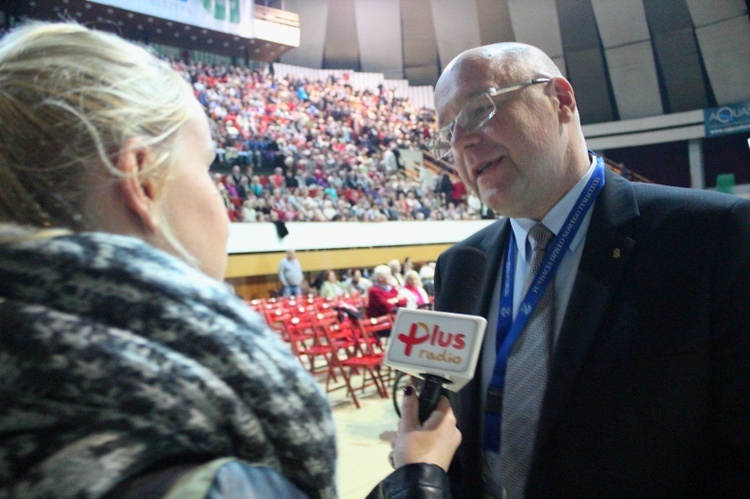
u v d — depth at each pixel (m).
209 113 14.44
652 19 19.45
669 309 0.97
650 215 1.06
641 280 1.01
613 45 20.39
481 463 1.13
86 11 13.66
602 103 21.42
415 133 19.12
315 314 5.86
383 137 17.88
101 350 0.40
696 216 1.02
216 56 17.75
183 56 16.86
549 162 1.10
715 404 0.96
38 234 0.44
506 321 1.20
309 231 12.62
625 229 1.07
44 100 0.48
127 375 0.40
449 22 22.16
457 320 0.83
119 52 0.53
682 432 0.93
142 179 0.52
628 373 0.96
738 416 0.93
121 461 0.38
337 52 22.25
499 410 1.11
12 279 0.42
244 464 0.43
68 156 0.48
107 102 0.49
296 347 5.45
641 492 0.93
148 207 0.52
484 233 1.43
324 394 0.58
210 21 15.43
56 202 0.48
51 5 13.14
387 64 22.84
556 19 20.83
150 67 0.55
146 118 0.51
